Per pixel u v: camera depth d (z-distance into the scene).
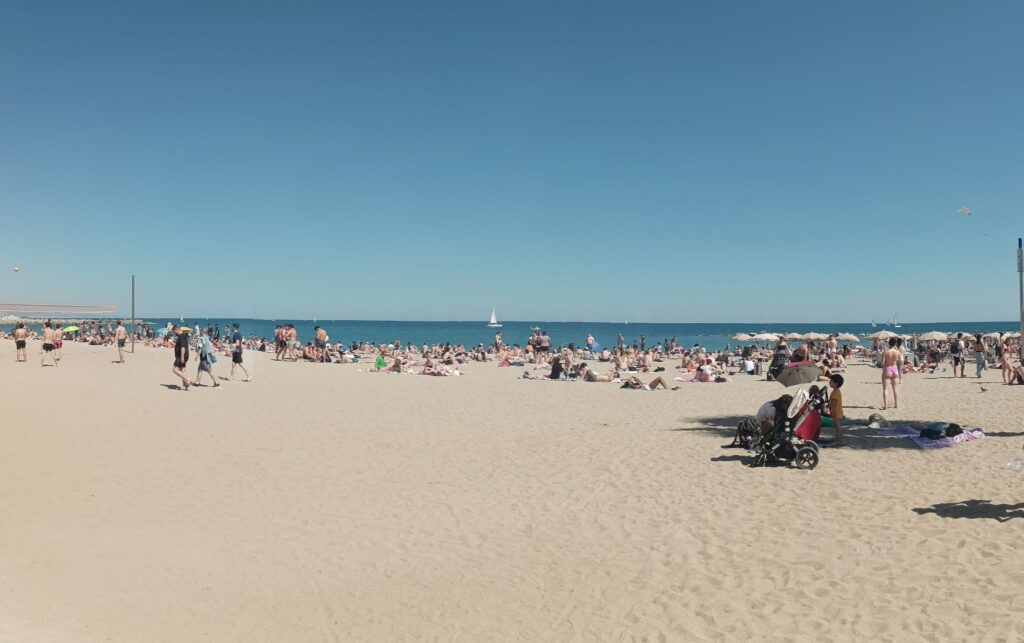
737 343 96.62
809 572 5.72
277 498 8.47
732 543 6.57
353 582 5.88
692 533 6.93
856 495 8.10
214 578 5.93
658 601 5.31
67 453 10.59
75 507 7.84
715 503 8.01
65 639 4.60
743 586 5.51
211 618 5.14
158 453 10.84
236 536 7.05
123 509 7.84
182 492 8.66
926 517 7.06
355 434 12.93
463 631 4.93
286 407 16.50
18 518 7.33
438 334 142.25
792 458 9.86
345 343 92.94
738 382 25.36
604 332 179.38
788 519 7.25
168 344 41.81
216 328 49.16
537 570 6.08
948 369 31.86
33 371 22.64
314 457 10.84
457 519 7.64
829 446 11.20
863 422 13.61
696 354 33.03
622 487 8.91
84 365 25.67
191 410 15.52
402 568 6.20
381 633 4.91
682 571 5.91
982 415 14.49
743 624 4.83
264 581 5.89
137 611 5.20
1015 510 7.14
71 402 15.81
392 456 10.98
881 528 6.77
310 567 6.23
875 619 4.79
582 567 6.11
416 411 16.28
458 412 16.19
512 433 13.19
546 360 35.41
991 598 5.00
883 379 15.89
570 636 4.79
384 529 7.31
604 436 12.81
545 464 10.38
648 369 31.06
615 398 19.48
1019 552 5.88
